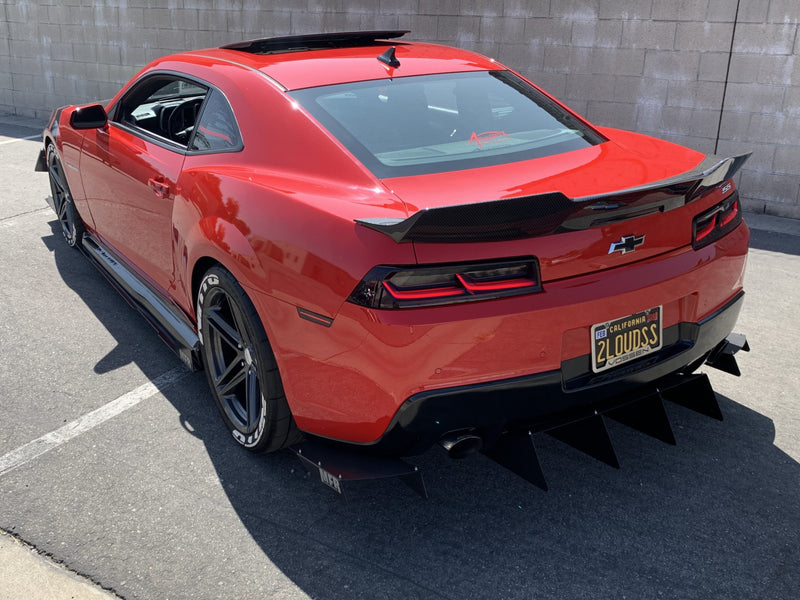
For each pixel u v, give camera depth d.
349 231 2.23
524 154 2.67
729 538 2.46
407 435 2.27
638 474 2.79
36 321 4.14
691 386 3.05
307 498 2.70
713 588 2.25
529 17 6.59
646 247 2.38
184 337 3.28
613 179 2.46
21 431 3.10
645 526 2.52
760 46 5.67
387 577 2.31
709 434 3.04
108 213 4.11
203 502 2.67
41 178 7.21
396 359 2.15
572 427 2.69
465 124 2.81
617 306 2.32
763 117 5.81
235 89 3.02
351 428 2.39
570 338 2.28
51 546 2.44
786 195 5.89
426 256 2.11
